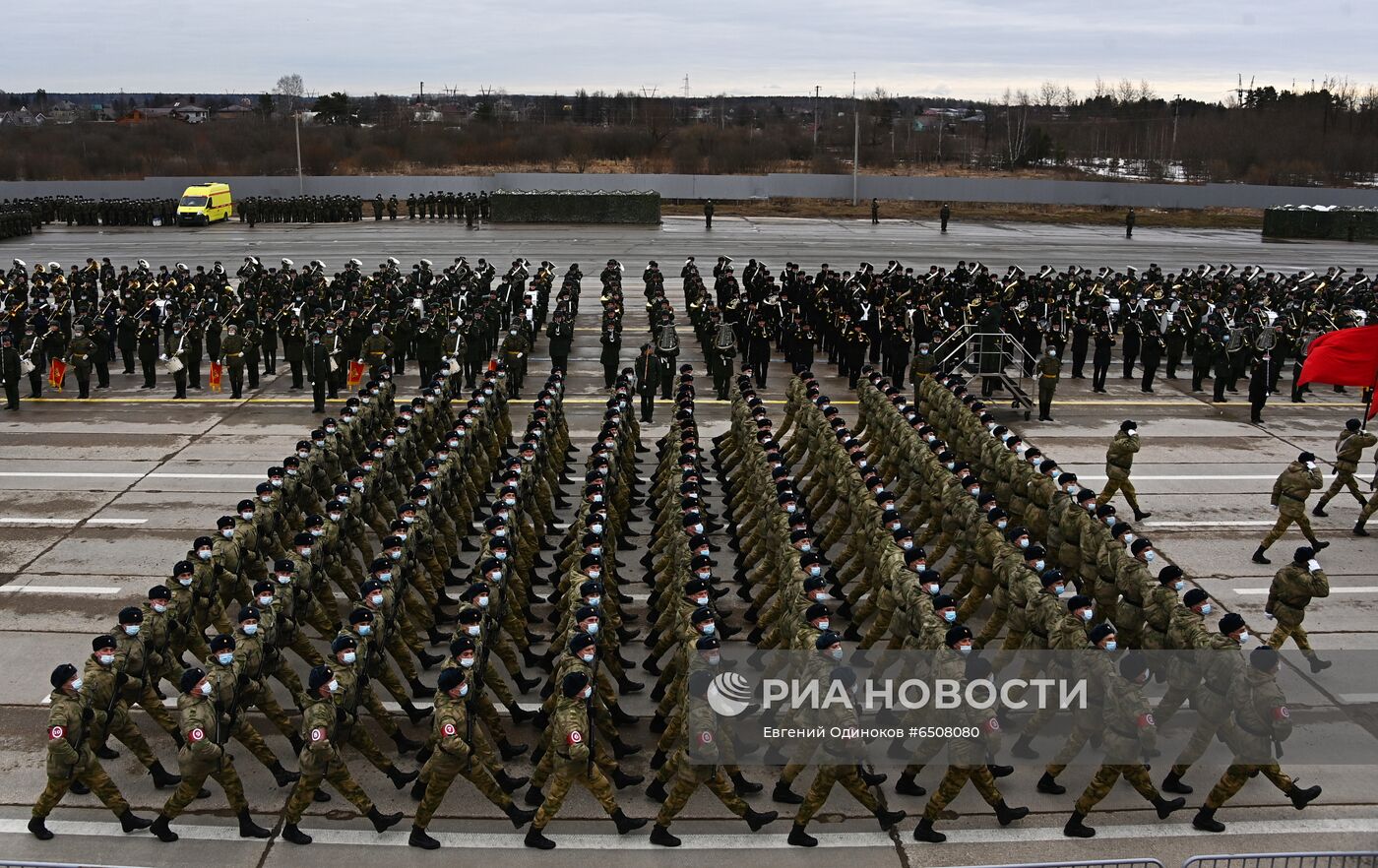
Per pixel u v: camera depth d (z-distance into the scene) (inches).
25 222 2289.6
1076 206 2997.0
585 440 918.4
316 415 997.2
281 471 601.9
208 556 509.7
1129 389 1139.9
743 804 402.9
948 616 442.3
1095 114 5999.0
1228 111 5246.1
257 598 459.2
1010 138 4505.4
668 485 656.4
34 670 520.1
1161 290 1322.6
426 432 792.3
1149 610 468.1
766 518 592.4
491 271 1459.2
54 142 4136.3
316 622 510.0
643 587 625.0
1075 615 443.2
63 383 1117.1
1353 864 389.1
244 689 420.2
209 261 1907.0
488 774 400.2
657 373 962.7
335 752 394.6
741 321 1213.1
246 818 404.5
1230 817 418.3
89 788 428.1
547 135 4328.3
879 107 6200.8
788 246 2158.0
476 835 407.5
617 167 3779.5
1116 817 418.9
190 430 945.5
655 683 516.4
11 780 435.8
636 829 409.1
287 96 6978.4
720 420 991.6
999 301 1168.2
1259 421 999.0
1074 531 573.3
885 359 1114.7
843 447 673.6
